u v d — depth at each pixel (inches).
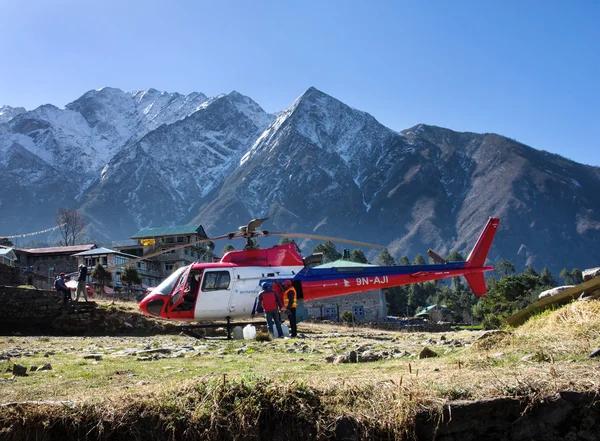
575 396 189.3
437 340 507.5
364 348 414.9
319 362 323.6
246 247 765.3
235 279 730.2
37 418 189.9
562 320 333.1
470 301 3991.1
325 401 198.8
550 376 201.2
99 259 3134.8
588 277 442.9
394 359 324.2
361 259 5349.4
